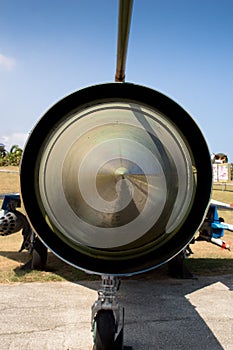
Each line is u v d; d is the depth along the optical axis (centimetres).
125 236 281
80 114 286
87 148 277
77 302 509
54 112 286
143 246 293
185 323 441
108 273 281
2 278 612
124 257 292
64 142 283
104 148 275
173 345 379
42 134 286
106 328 300
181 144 288
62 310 475
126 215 274
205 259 796
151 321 445
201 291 576
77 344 377
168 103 288
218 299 538
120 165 271
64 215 282
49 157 283
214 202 738
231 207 715
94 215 276
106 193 271
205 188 286
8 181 2291
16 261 727
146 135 281
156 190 275
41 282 598
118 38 264
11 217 616
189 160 287
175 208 284
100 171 271
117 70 326
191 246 937
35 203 287
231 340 396
